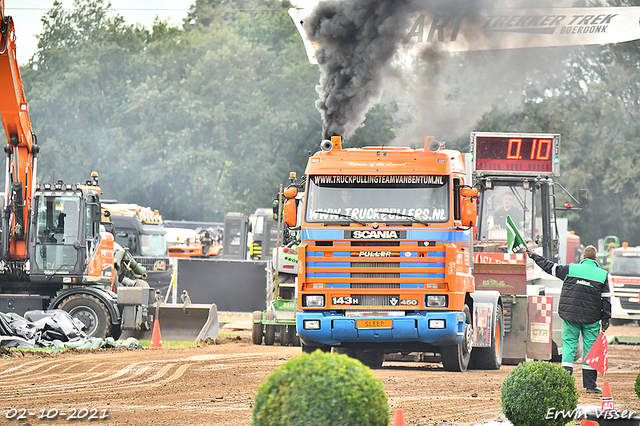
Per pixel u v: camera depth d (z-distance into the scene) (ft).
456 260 165.37
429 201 166.30
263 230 522.88
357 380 70.18
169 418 114.21
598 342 140.46
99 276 260.83
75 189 257.96
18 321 231.30
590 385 148.15
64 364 181.57
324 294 165.48
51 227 256.11
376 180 167.53
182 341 267.59
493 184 255.91
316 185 168.55
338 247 165.68
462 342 180.45
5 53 234.17
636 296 393.70
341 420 68.54
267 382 71.05
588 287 151.74
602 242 610.24
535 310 200.85
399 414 79.00
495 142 256.11
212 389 144.97
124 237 469.57
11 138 250.37
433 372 179.42
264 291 357.82
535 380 100.68
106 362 187.32
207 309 271.90
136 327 251.80
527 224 253.44
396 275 165.07
